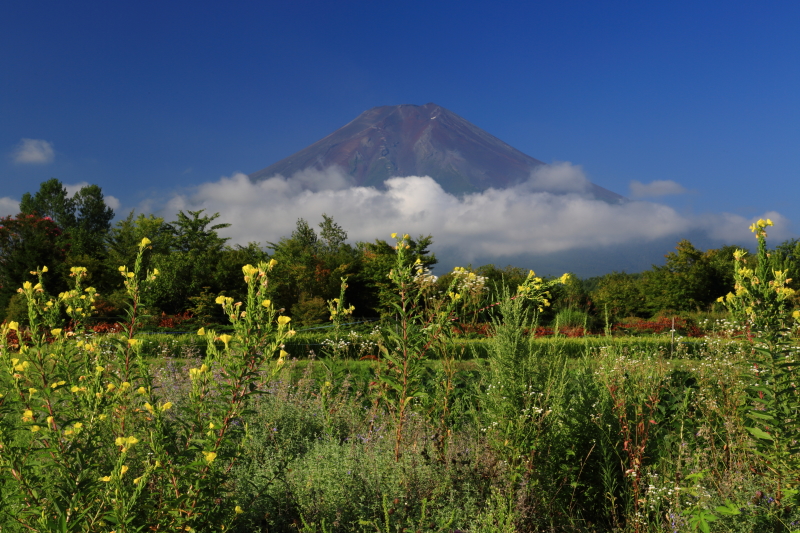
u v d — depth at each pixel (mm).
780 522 2592
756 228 2953
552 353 3775
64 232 28938
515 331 3504
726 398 3656
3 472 2127
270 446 3805
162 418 2279
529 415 3305
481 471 3184
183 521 2064
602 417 3486
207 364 2320
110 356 3703
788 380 2748
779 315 2822
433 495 2914
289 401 4797
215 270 21750
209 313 18703
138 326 2727
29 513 2020
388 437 3715
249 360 2229
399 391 3527
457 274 3738
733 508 2381
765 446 2799
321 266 25359
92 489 2082
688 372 4715
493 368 3678
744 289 2988
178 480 2152
